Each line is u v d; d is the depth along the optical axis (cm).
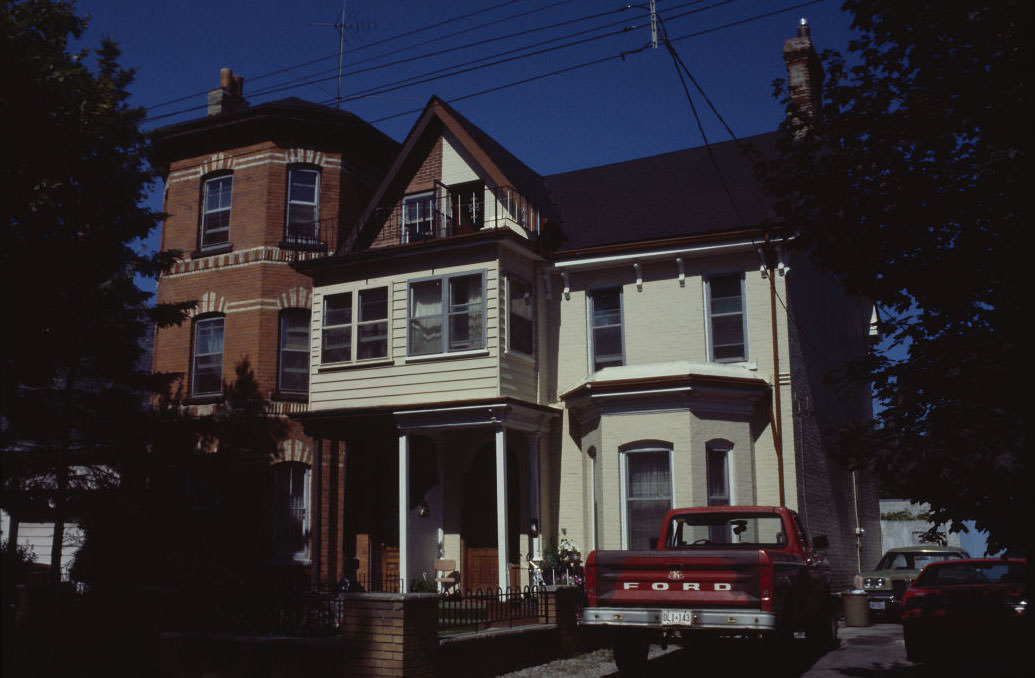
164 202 2292
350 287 2030
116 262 1692
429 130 2142
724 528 1273
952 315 785
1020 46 702
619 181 2247
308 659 980
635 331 1961
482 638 1077
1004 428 691
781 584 1045
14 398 1557
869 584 1802
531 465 1892
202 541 2050
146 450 1870
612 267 2008
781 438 1770
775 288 1848
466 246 1897
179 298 2206
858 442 768
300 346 2139
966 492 716
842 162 802
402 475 1853
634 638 1112
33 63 1395
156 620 1095
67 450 1731
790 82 2100
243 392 2075
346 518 2027
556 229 2094
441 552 1972
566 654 1252
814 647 1301
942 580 1296
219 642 1034
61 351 1576
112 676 1074
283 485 2061
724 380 1728
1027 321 693
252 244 2152
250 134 2216
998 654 1122
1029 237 695
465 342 1884
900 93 790
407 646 938
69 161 1510
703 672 1136
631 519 1736
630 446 1759
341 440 2003
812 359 1991
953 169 757
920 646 1169
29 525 2241
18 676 1077
